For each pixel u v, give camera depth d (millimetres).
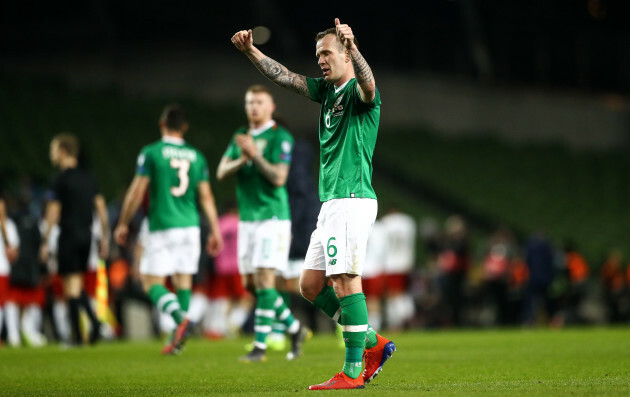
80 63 79812
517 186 90812
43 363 22234
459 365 20203
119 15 80562
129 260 40531
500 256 59531
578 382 14953
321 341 35656
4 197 36188
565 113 104125
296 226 26234
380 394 12258
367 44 97188
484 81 101500
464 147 94875
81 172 31328
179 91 84688
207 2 87938
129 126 72812
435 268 59875
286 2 93438
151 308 42469
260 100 22531
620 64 110500
